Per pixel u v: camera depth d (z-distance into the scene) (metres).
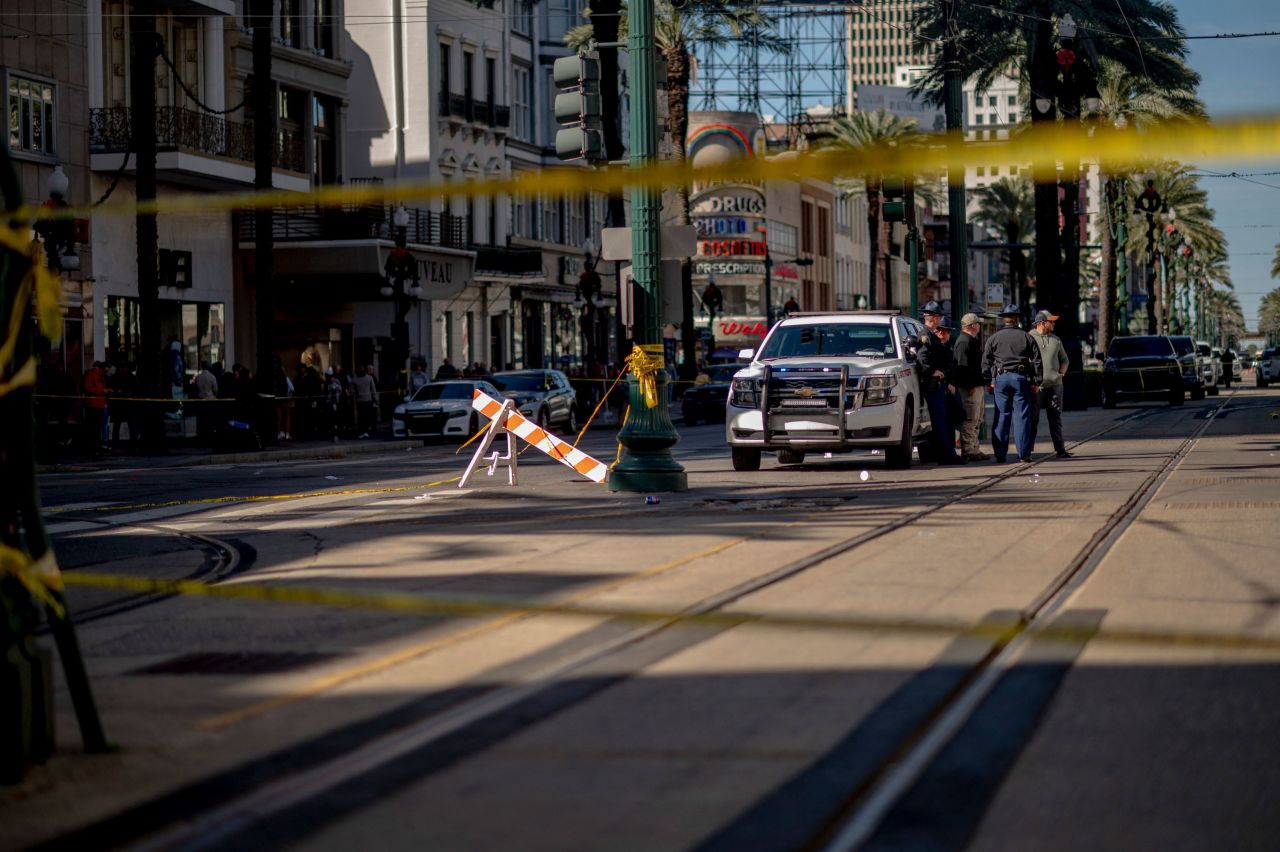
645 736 14.59
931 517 32.94
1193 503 34.50
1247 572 23.95
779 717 15.13
